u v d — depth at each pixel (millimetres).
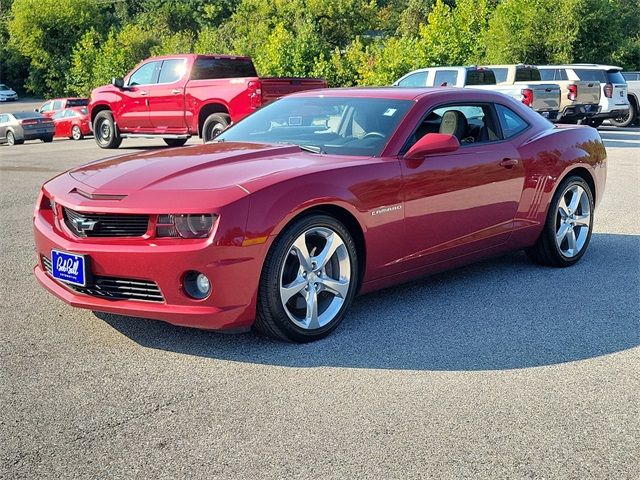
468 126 5207
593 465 2766
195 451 2854
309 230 4027
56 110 32688
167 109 15836
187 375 3625
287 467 2732
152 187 3932
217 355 3896
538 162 5500
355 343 4102
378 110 4891
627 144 16859
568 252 5926
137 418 3141
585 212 6039
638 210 8586
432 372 3680
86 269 3881
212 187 3852
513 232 5410
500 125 5422
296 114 5164
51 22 64875
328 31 51750
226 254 3688
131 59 39656
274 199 3844
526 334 4270
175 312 3750
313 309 4086
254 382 3539
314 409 3236
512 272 5746
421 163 4648
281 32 29562
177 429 3041
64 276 4016
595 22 31016
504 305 4844
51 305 4816
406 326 4406
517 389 3477
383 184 4387
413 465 2752
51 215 4426
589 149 6027
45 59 65312
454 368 3736
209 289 3723
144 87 16234
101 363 3777
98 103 17562
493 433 3018
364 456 2816
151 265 3736
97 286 3926
